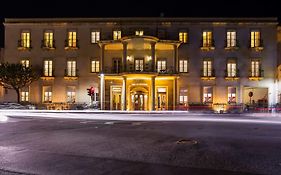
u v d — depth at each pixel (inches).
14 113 1582.2
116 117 1293.1
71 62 2004.2
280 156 414.0
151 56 1854.1
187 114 1637.6
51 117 1258.6
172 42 1878.7
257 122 1029.2
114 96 1966.0
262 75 1951.3
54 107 1963.6
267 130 743.1
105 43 1892.2
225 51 1971.0
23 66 1920.5
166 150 456.8
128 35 1945.1
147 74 1831.9
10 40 2018.9
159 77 1893.5
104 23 1980.8
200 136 614.9
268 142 535.2
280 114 1653.5
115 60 1975.9
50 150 455.8
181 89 1972.2
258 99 1964.8
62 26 2006.6
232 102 1953.7
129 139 570.6
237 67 1967.3
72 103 1966.0
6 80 1895.9
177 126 850.8
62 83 2001.7
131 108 1927.9
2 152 439.8
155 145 501.4
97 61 1994.3
